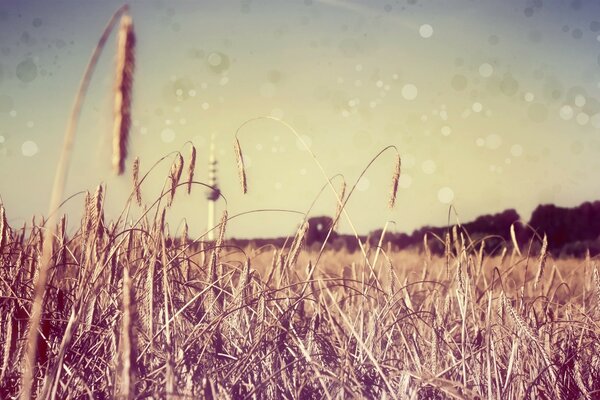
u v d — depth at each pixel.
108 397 1.79
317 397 2.05
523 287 2.57
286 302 2.45
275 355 2.08
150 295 1.66
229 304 2.21
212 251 2.37
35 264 2.42
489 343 2.05
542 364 2.27
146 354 1.94
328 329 2.54
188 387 1.68
